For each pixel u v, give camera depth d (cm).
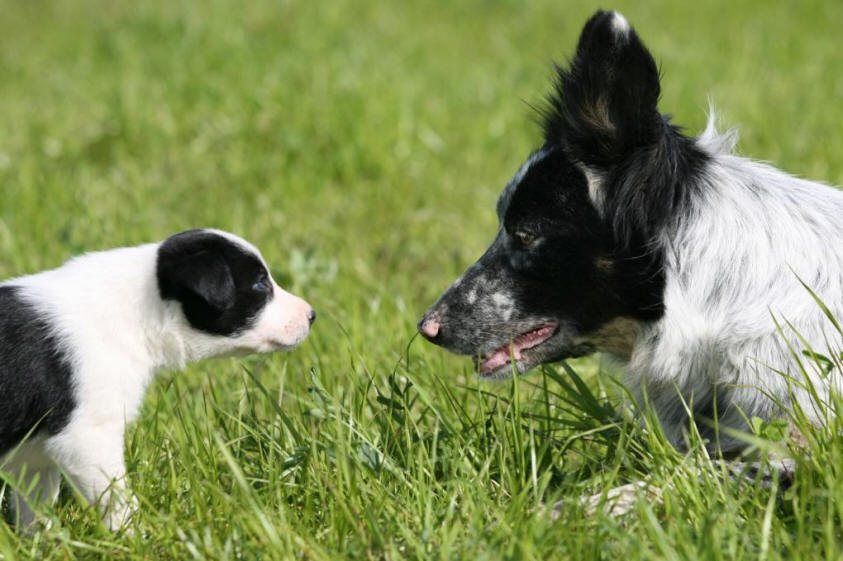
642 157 638
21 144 1582
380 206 1342
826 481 536
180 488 627
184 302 679
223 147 1546
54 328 625
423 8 2777
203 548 538
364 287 1062
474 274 698
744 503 564
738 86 1750
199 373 869
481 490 577
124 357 645
